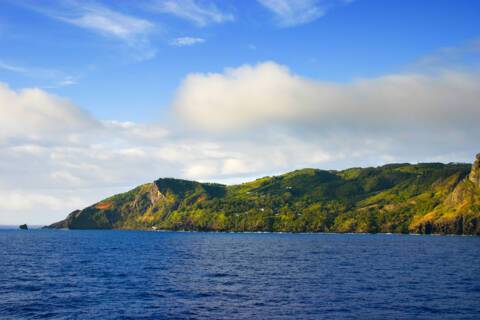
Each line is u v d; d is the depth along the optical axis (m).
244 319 46.88
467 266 100.44
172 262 110.12
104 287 66.44
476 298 58.28
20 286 66.88
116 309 51.19
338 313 49.59
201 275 82.81
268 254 142.12
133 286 67.75
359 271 90.19
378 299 57.53
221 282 73.38
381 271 90.00
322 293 62.28
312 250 164.50
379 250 164.00
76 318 46.94
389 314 49.09
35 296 58.53
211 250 164.50
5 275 80.00
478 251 158.12
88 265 99.56
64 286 67.12
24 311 49.81
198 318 47.31
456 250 164.12
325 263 108.56
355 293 62.28
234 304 54.38
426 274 84.50
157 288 66.06
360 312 50.06
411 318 47.34
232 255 137.12
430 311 50.53
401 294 61.31
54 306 52.44
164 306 53.03
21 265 98.69
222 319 46.84
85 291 62.72
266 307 52.72
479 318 47.44
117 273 84.19
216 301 56.25
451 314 49.12
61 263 104.12
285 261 114.62
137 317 47.62
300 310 51.06
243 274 84.88
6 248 166.50
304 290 64.88
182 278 78.12
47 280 73.69
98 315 48.28
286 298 58.41
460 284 70.94
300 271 90.25
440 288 66.75
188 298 58.19
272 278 78.88
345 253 146.62
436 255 136.62
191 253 146.00
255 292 63.16
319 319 46.91
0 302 54.41
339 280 76.06
